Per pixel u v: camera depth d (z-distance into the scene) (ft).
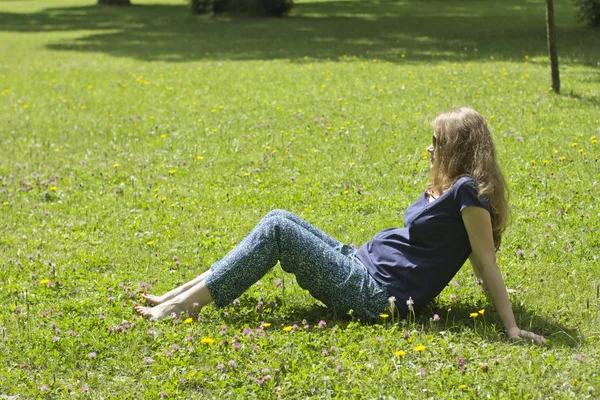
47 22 94.17
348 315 13.47
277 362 11.88
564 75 39.65
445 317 13.52
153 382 11.62
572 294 14.28
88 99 39.17
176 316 13.52
